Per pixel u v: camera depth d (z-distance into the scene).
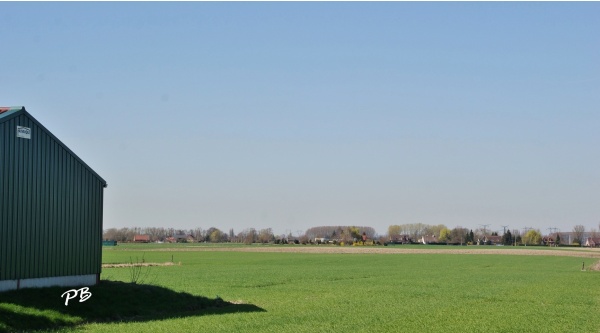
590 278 75.44
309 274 77.19
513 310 42.34
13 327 28.23
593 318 38.75
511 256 147.75
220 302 42.53
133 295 37.66
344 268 92.38
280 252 160.50
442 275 78.69
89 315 32.56
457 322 35.94
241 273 77.62
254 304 43.84
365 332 31.55
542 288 60.53
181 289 54.56
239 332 30.36
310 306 42.84
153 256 128.38
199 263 103.44
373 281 67.12
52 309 31.61
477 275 79.44
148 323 31.95
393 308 42.06
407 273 82.19
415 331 32.34
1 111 33.16
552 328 34.41
